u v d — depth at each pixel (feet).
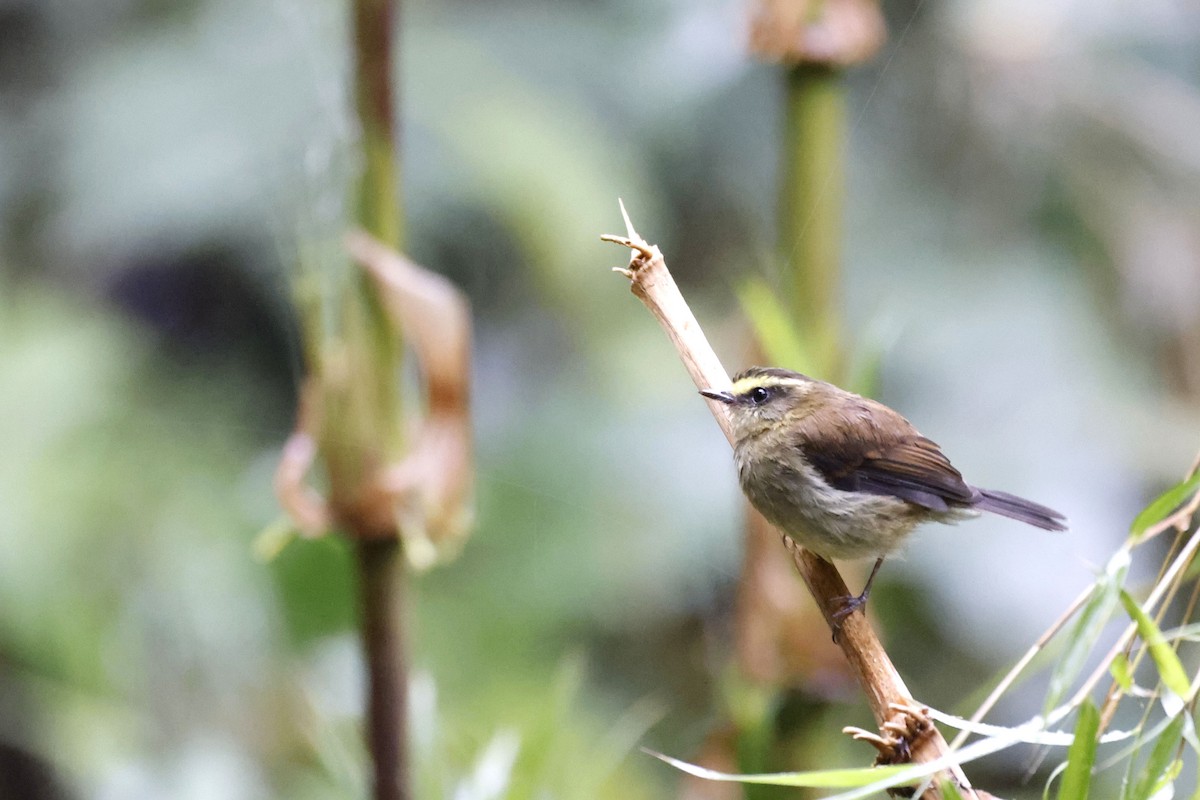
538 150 35.19
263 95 35.14
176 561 34.81
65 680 33.53
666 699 35.96
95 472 35.45
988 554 35.53
